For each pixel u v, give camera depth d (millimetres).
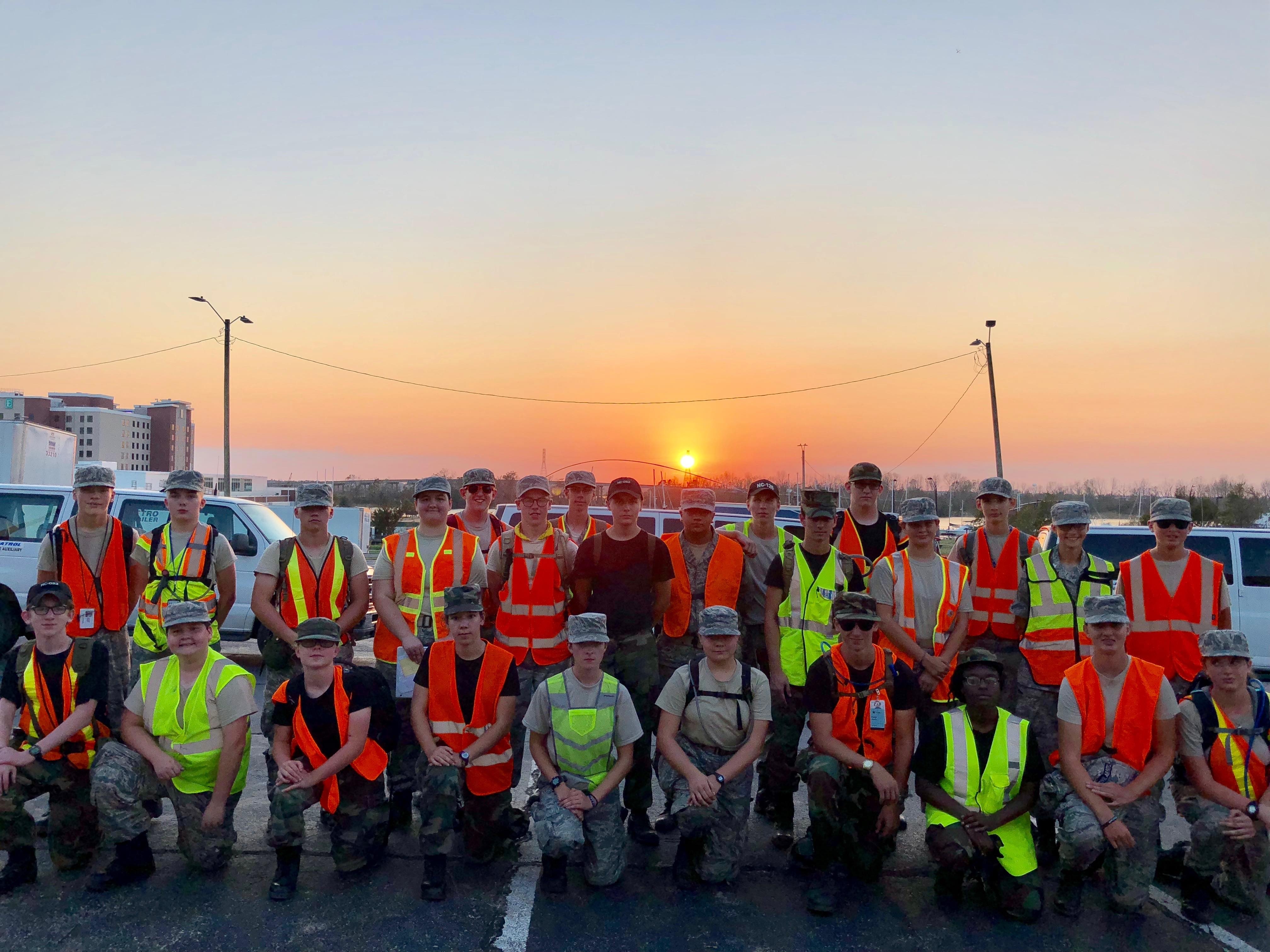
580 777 4512
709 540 5598
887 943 4000
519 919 4164
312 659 4418
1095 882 4699
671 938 4008
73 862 4504
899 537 6012
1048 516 29672
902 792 4586
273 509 16297
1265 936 4105
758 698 4633
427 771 4477
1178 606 5480
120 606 5625
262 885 4449
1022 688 5406
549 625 5258
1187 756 4383
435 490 5414
